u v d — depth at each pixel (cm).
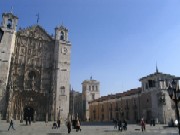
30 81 6850
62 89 7006
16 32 7075
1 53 6425
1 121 5497
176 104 1694
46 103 6800
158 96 6650
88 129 4053
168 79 6850
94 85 12644
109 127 4841
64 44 7538
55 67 7150
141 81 7625
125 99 8494
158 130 3753
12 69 6538
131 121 7850
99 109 10350
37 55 7200
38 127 4162
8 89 6200
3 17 6856
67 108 6881
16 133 2748
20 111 6381
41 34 7500
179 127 1625
